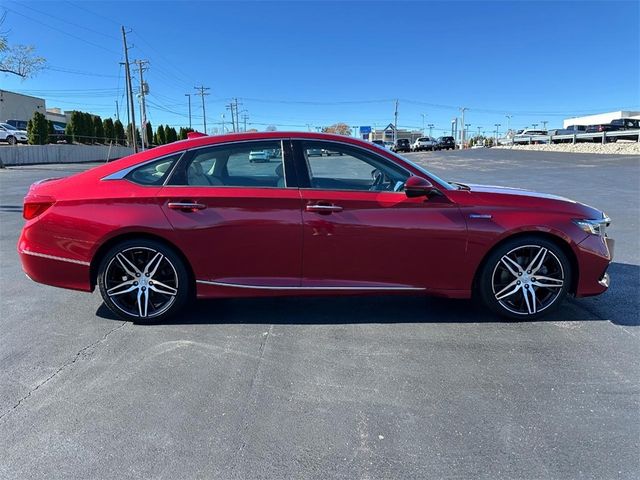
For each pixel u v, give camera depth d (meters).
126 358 3.55
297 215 3.95
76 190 4.06
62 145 42.78
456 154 40.28
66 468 2.41
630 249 6.66
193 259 4.01
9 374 3.33
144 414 2.86
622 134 33.94
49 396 3.05
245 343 3.80
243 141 4.11
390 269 4.05
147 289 4.12
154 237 4.03
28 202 4.09
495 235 4.02
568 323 4.16
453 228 3.99
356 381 3.23
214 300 4.77
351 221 3.95
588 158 26.02
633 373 3.31
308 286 4.05
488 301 4.17
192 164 4.08
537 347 3.71
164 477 2.36
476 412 2.87
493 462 2.45
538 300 4.20
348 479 2.34
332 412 2.88
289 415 2.85
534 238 4.07
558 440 2.61
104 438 2.64
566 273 4.13
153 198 3.98
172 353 3.63
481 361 3.50
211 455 2.51
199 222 3.95
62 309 4.57
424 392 3.09
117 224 3.94
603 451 2.52
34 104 77.69
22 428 2.73
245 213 3.95
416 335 3.95
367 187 4.16
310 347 3.73
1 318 4.35
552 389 3.11
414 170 4.14
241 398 3.03
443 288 4.12
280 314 4.41
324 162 4.12
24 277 5.64
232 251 3.99
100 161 48.88
